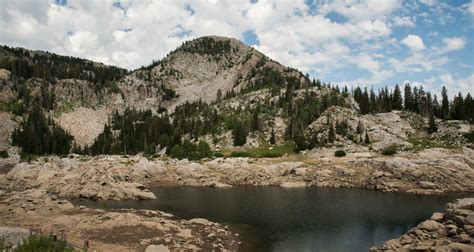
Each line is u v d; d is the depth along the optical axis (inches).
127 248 1533.0
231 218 2331.4
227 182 3946.9
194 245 1626.5
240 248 1716.3
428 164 3779.5
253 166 4338.1
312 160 4650.6
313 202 2861.7
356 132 5895.7
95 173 3570.4
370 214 2423.7
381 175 3636.8
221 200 2984.7
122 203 2878.9
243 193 3331.7
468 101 6358.3
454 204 1608.0
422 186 3393.2
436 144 5359.3
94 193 3093.0
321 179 3816.4
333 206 2699.3
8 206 2245.3
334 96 7377.0
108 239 1653.5
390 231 2016.5
